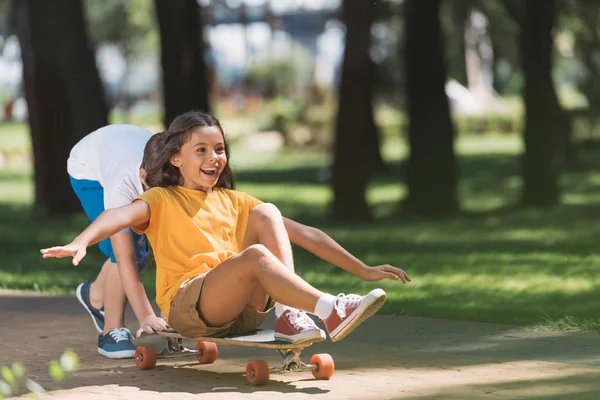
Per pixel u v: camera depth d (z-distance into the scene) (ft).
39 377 21.07
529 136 82.48
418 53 78.18
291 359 19.80
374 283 40.91
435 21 77.30
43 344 25.48
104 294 24.11
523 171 83.30
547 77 81.61
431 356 23.06
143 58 234.58
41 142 79.66
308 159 154.92
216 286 19.49
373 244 58.95
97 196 24.72
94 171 24.22
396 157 146.72
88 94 72.59
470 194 101.40
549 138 82.12
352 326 18.45
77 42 72.59
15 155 168.35
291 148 167.94
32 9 76.74
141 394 19.11
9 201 101.40
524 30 81.61
